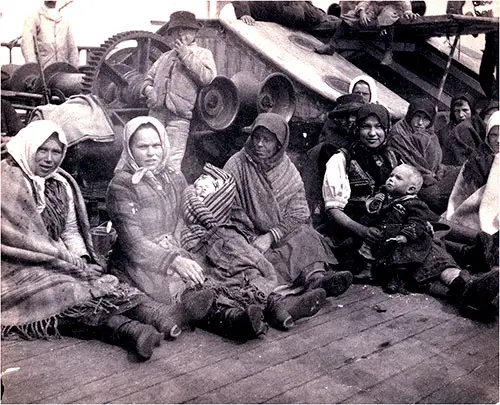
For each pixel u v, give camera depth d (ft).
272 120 9.98
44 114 8.77
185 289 8.55
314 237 10.16
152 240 8.80
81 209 8.64
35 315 7.86
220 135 10.77
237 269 9.20
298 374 7.61
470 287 9.46
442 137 12.05
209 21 11.46
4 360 7.36
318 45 13.24
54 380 7.06
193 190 9.37
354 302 10.00
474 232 11.03
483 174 11.23
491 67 12.82
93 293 8.02
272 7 12.75
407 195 10.55
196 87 9.78
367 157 11.08
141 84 9.86
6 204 7.93
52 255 8.07
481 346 8.63
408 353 8.32
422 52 13.76
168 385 7.14
